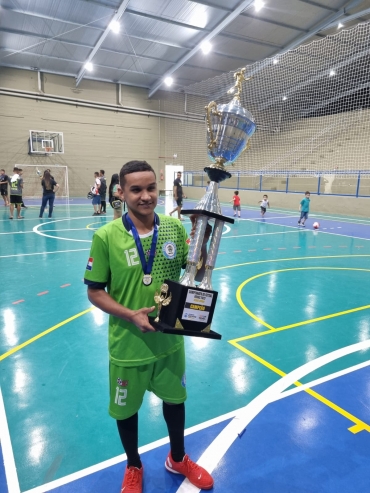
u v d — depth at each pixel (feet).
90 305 14.94
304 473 6.77
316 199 55.47
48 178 40.91
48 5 45.14
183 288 4.66
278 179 67.92
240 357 10.92
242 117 5.00
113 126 75.36
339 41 51.26
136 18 48.88
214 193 5.15
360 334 12.62
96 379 9.66
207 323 4.98
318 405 8.65
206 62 63.72
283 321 13.66
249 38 54.80
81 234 31.40
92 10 46.60
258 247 27.71
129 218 5.45
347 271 20.92
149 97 77.82
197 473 6.51
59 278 18.61
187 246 6.05
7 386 9.28
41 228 34.30
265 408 8.53
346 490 6.42
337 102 64.75
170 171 82.69
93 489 6.38
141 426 7.96
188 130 82.23
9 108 65.05
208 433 7.70
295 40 55.16
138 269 5.36
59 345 11.50
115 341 5.64
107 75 70.90
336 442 7.51
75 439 7.51
